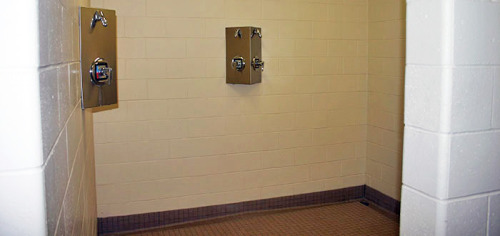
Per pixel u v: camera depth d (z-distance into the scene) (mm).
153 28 3436
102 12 1983
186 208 3689
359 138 4238
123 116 3430
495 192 1120
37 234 740
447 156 1054
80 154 1744
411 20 1110
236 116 3764
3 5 696
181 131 3604
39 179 735
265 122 3871
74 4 1530
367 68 4168
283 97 3908
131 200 3523
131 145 3477
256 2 3725
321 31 3975
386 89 3914
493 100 1074
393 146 3859
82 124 1928
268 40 3797
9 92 708
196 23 3549
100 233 3467
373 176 4172
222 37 3637
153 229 3568
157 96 3502
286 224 3650
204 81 3623
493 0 1043
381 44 3945
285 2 3822
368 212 3934
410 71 1128
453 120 1043
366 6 4105
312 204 4129
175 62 3521
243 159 3832
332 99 4090
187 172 3658
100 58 1963
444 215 1076
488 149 1092
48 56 835
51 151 848
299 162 4039
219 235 3434
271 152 3922
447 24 1014
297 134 4000
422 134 1108
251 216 3826
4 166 716
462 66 1032
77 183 1510
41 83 753
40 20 750
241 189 3857
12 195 724
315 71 3996
